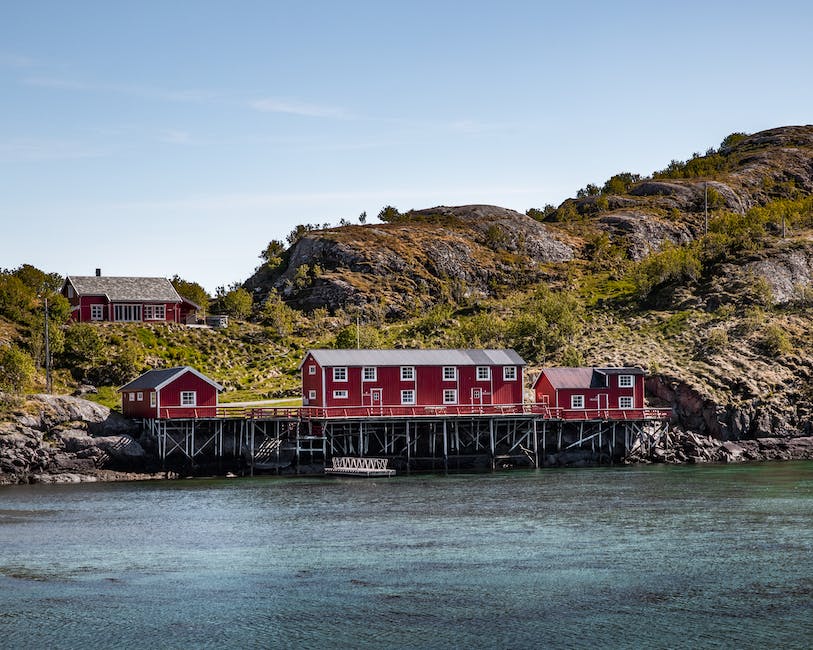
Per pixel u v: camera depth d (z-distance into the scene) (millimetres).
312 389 100688
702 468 95125
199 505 70688
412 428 100750
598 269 181625
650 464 100812
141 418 95250
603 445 104000
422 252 177500
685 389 110250
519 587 45812
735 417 107312
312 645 38594
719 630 39719
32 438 87188
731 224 173000
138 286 138625
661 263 155750
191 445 92062
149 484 84312
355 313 154375
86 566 50656
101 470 88312
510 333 137625
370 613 42188
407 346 135750
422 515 65375
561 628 40094
